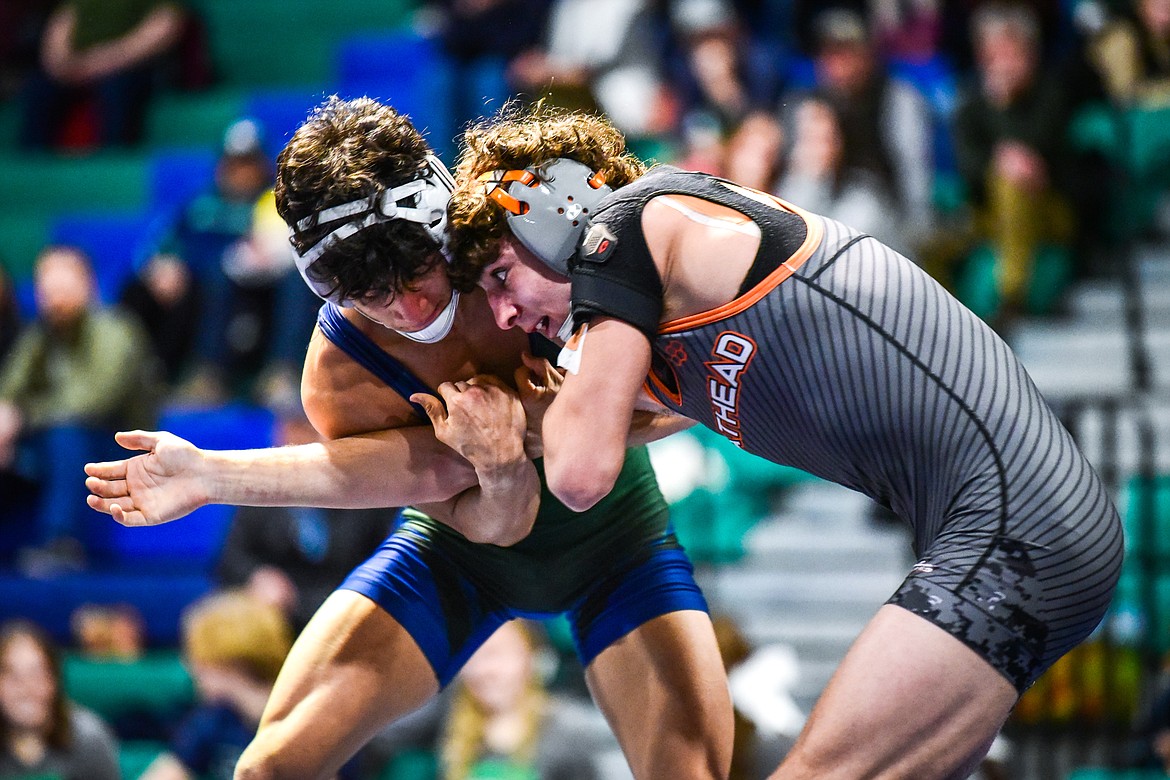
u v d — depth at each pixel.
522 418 4.93
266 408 12.63
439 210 4.66
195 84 16.69
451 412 4.87
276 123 15.83
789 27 15.18
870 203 11.38
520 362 5.08
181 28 16.62
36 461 12.57
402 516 5.73
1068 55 12.17
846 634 10.00
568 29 14.20
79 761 8.72
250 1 17.30
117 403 12.66
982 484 4.39
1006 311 11.62
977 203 12.19
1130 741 8.49
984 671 4.26
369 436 5.07
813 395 4.50
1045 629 4.31
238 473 4.78
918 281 4.59
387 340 5.04
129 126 16.41
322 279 4.70
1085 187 12.00
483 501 5.06
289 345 12.84
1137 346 10.72
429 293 4.77
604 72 13.92
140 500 4.73
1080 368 11.23
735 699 7.34
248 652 8.54
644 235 4.51
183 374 13.57
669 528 5.74
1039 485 4.37
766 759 7.18
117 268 15.20
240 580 10.16
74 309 12.73
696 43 13.67
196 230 13.70
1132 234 11.84
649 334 4.51
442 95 13.67
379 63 16.02
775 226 4.55
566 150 4.72
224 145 14.88
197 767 8.59
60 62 16.38
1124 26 12.89
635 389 4.48
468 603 5.55
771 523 10.91
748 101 13.53
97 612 11.79
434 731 9.15
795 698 9.12
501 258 4.65
